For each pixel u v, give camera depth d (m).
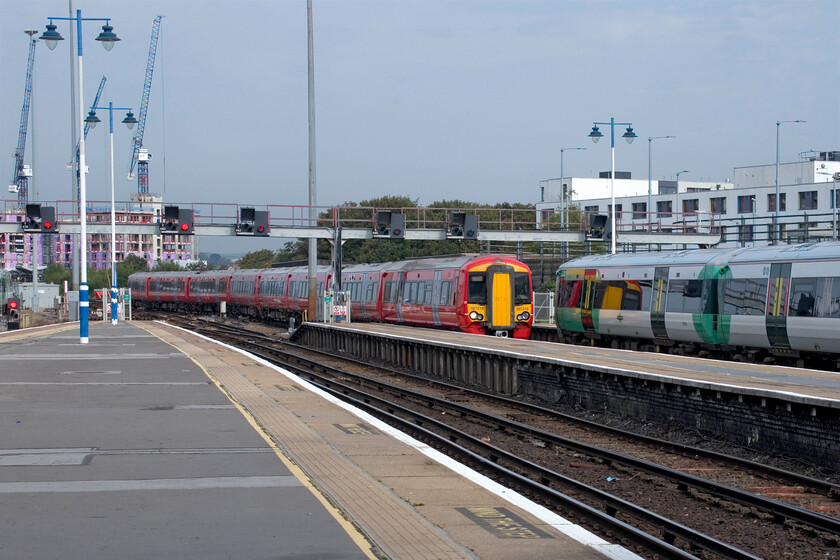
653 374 35.28
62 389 37.22
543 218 180.50
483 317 72.00
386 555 14.38
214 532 15.65
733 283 51.56
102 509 17.23
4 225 78.62
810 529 20.47
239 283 142.88
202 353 57.06
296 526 16.06
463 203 177.00
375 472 21.05
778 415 29.44
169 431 26.62
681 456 30.16
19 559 14.05
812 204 144.62
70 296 111.81
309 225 84.75
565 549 14.98
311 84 83.19
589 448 30.11
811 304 45.53
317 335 84.62
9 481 19.72
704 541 18.47
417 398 45.78
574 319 68.38
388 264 93.50
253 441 24.97
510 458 28.16
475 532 15.97
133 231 80.69
